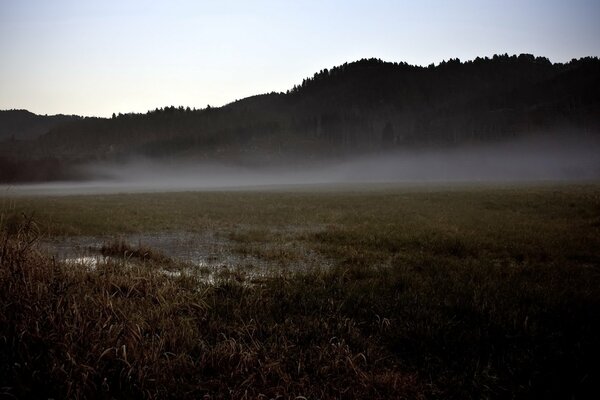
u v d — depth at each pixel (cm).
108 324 429
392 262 902
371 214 2048
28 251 573
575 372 375
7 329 391
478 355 421
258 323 485
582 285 673
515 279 716
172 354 387
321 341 444
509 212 1970
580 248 1025
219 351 393
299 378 365
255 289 646
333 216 1998
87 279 610
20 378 333
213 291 634
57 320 415
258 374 364
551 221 1564
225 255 1056
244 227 1661
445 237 1197
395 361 413
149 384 341
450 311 554
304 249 1127
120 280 615
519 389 355
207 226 1678
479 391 359
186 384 346
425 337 461
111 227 1580
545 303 572
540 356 413
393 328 487
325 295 621
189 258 1018
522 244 1070
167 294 574
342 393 342
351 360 383
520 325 490
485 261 898
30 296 446
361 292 640
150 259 953
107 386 328
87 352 364
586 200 2219
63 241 1257
